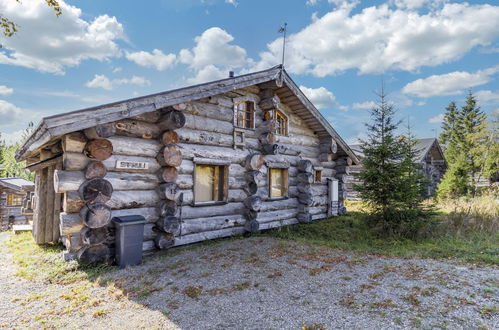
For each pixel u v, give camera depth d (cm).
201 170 747
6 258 586
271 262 546
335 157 1246
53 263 519
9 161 2675
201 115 738
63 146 520
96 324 323
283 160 973
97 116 499
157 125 638
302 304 364
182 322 324
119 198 572
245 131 844
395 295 388
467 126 3391
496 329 295
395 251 639
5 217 1557
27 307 368
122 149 581
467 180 1975
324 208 1148
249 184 833
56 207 696
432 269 501
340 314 336
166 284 438
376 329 300
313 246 687
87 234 507
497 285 416
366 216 821
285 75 877
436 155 2388
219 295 395
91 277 471
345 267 521
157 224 622
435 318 321
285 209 979
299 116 1050
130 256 527
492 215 928
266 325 314
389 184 767
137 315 343
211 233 746
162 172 624
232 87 730
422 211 780
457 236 761
